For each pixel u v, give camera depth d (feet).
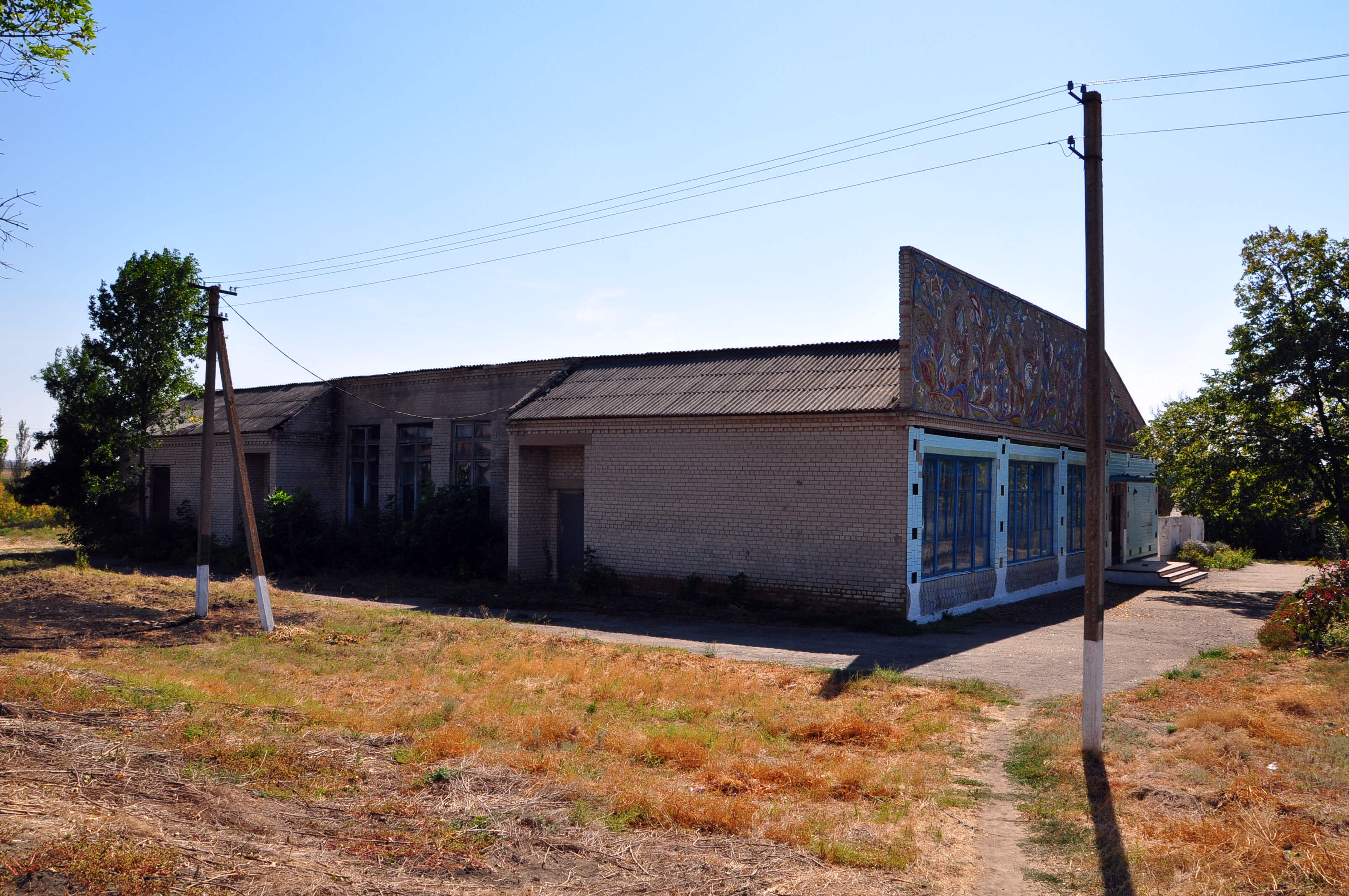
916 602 56.34
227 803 19.19
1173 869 18.51
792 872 17.79
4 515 155.53
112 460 96.48
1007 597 69.56
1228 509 86.69
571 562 75.46
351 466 95.96
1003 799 24.09
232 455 94.58
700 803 21.59
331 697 34.81
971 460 65.46
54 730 23.41
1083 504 86.99
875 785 24.29
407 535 82.38
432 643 48.34
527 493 74.95
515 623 56.39
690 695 35.86
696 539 64.23
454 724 29.73
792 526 59.88
